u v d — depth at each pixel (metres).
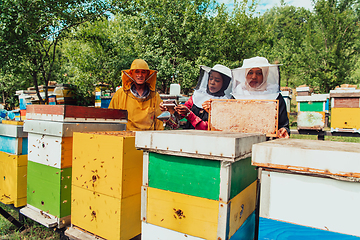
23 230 2.62
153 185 1.18
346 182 0.78
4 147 2.35
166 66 9.25
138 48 9.94
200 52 10.55
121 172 1.32
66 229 1.66
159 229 1.16
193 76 9.80
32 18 4.91
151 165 1.19
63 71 10.89
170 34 9.96
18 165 2.16
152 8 9.91
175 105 1.96
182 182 1.09
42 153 1.84
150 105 3.01
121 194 1.33
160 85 10.71
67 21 5.91
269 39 13.46
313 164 0.81
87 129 1.83
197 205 1.05
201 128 2.12
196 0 11.05
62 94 7.44
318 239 0.83
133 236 1.43
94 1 6.12
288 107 6.02
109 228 1.39
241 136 1.04
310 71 12.75
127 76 2.91
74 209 1.62
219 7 12.50
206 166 1.02
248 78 2.19
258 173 1.42
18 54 5.23
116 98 2.99
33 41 5.07
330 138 7.57
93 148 1.48
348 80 12.22
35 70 6.72
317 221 0.83
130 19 9.84
